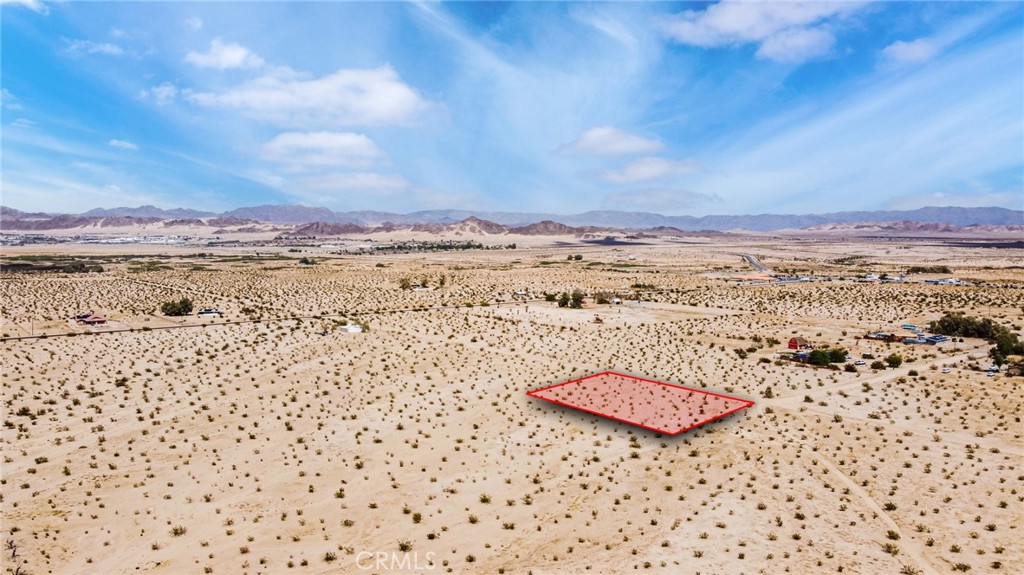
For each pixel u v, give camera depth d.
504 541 39.41
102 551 38.25
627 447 53.91
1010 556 35.72
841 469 48.69
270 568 36.50
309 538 39.97
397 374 78.69
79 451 53.25
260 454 53.44
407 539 39.75
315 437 57.38
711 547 37.91
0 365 78.69
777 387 72.00
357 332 103.44
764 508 42.72
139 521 41.91
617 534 39.91
